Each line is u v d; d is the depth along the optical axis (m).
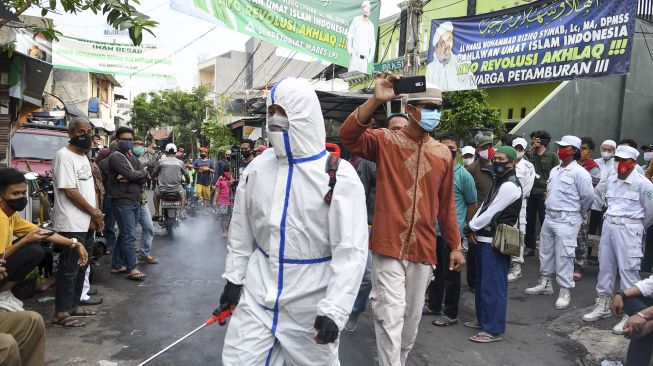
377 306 3.47
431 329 5.17
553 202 6.12
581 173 5.96
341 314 2.40
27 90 7.17
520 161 7.18
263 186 2.68
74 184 4.66
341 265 2.48
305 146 2.58
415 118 3.42
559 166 6.23
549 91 12.45
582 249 7.35
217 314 2.82
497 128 11.47
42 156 9.08
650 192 5.18
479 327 5.24
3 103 6.12
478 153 7.14
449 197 3.70
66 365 3.94
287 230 2.59
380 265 3.47
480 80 9.55
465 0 14.48
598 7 7.64
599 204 8.06
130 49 14.62
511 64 8.98
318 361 2.65
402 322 3.43
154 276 6.79
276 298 2.60
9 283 3.41
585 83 11.15
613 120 11.42
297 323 2.62
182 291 6.09
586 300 6.31
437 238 5.35
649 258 7.04
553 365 4.39
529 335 5.12
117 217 6.50
